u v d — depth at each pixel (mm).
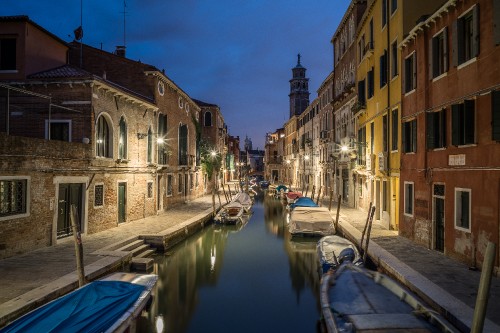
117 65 23312
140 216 21312
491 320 7074
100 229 16906
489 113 9914
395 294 8281
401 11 15656
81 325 6484
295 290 12727
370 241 14484
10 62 16203
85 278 9695
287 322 10164
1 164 11570
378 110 19344
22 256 12109
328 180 36188
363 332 6762
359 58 24203
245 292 12523
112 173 17781
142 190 21453
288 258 16953
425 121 13258
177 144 28594
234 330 9641
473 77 10578
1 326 7254
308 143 47000
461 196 11375
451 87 11711
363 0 25109
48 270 10516
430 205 13039
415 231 14180
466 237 10938
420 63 13719
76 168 14969
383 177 18328
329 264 12391
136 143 20469
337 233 19812
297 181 58062
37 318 6562
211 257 17000
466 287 8961
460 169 11219
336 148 30406
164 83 24906
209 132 47906
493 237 9750
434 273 10117
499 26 9445
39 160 13062
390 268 10852
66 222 14781
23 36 16172
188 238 19312
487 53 10000
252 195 46469
